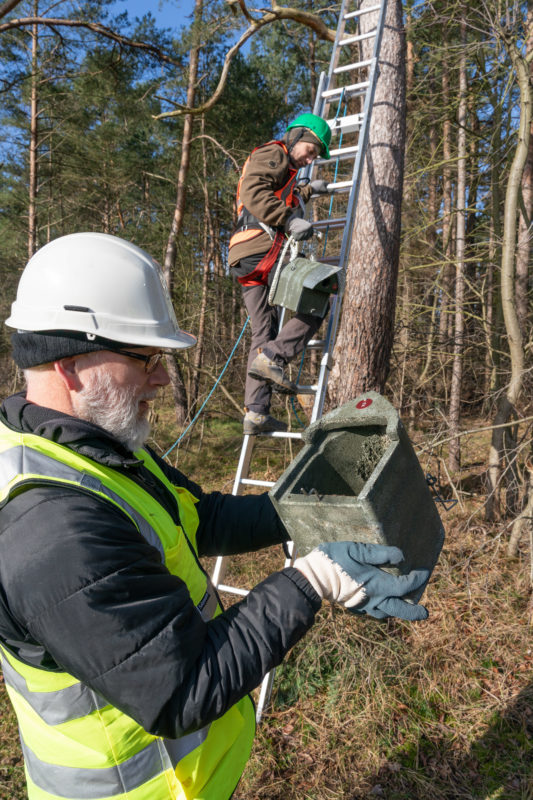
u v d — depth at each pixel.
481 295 7.00
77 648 0.88
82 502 0.96
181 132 13.65
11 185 14.87
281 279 2.75
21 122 12.85
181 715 0.90
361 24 4.48
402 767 3.06
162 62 9.65
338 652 3.71
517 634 4.10
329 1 9.19
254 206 2.79
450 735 3.28
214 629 0.99
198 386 11.98
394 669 3.70
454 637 4.00
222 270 15.03
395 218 4.49
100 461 1.07
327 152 2.95
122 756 1.05
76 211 16.47
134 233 13.52
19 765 3.04
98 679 0.89
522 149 4.45
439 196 10.59
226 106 13.09
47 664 1.00
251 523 1.50
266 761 3.09
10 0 5.99
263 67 15.09
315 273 2.67
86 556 0.89
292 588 1.03
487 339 6.69
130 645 0.88
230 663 0.94
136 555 0.96
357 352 4.59
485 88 6.88
